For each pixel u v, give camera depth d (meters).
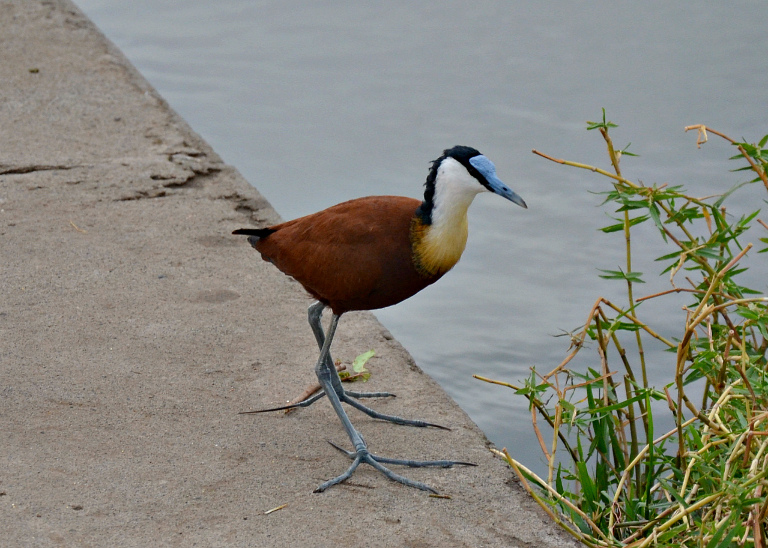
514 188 15.70
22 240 12.37
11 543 7.68
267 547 7.80
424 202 8.94
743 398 8.84
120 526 7.95
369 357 10.38
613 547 8.31
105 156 14.53
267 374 10.20
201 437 9.19
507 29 20.62
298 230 9.36
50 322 10.82
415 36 20.59
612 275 9.49
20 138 14.85
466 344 12.91
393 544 7.91
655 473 9.70
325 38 20.77
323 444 9.28
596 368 12.23
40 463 8.64
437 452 9.27
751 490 7.73
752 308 8.57
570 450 9.97
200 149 14.95
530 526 8.30
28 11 19.55
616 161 9.60
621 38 19.83
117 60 17.80
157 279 11.78
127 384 9.88
